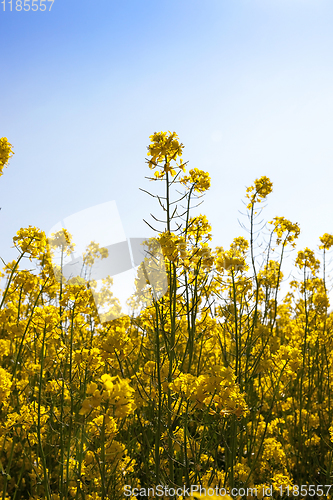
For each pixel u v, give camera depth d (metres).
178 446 1.13
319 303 1.85
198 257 1.13
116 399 0.93
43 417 1.17
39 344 1.28
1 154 1.17
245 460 1.31
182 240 1.05
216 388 1.01
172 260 1.04
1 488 1.22
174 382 1.04
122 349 1.06
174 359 1.14
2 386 1.07
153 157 1.11
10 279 1.25
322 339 1.62
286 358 1.29
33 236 1.22
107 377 0.92
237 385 1.02
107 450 1.04
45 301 1.43
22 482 1.25
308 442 1.41
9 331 1.28
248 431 1.36
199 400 1.02
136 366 1.21
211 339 1.44
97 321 1.20
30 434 1.19
